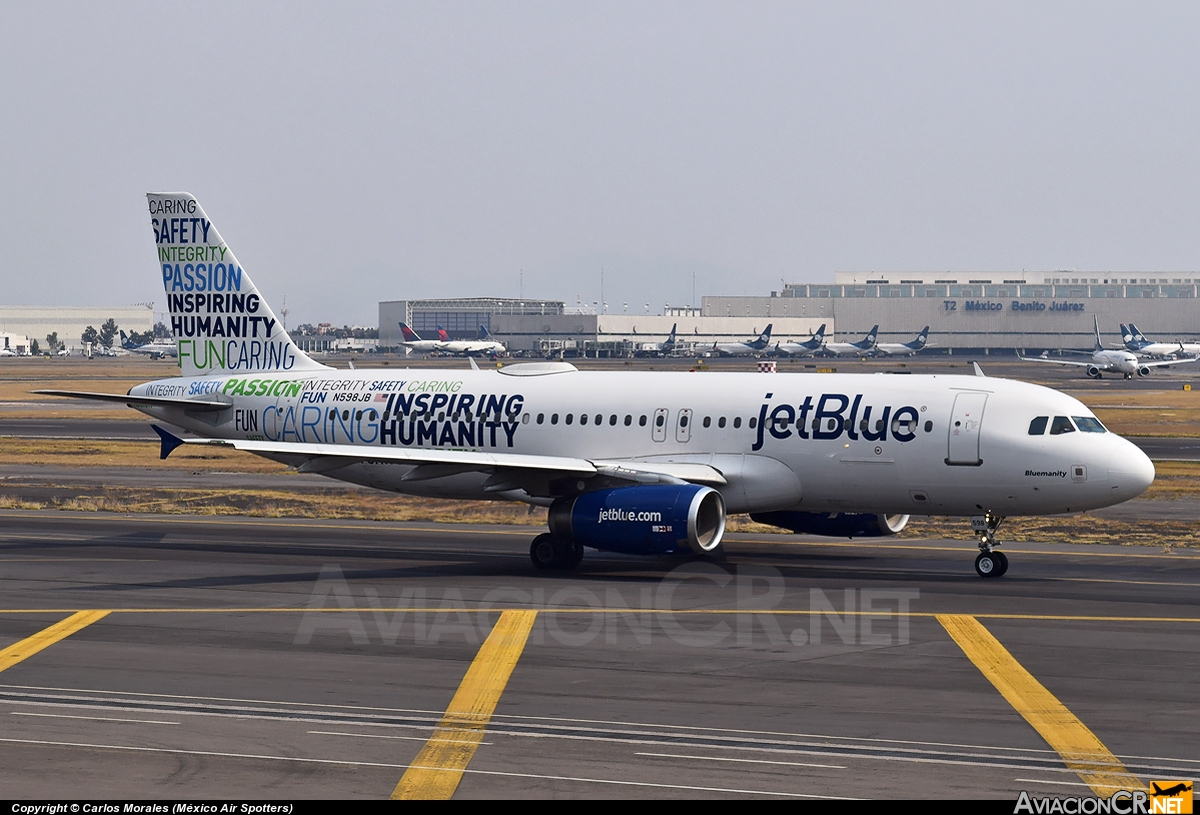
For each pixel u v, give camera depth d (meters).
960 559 164.62
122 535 187.75
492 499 176.38
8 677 97.69
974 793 71.25
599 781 73.00
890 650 107.25
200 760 76.94
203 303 198.88
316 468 184.00
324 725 84.31
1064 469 145.00
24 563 159.50
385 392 183.38
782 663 102.38
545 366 180.50
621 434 166.62
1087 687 94.44
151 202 199.62
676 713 87.25
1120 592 137.25
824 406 156.38
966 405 150.25
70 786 72.31
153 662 102.88
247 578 148.00
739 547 176.25
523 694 92.50
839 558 165.50
